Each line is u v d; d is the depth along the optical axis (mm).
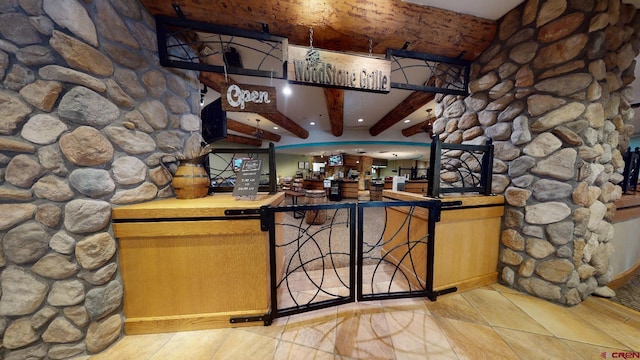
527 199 1513
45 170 938
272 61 2221
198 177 1489
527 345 1108
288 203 5324
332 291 1651
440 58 1800
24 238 913
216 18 1373
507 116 1612
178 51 1579
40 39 910
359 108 4250
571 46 1296
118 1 1158
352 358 1049
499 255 1709
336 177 8914
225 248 1228
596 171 1340
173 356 1067
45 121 932
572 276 1370
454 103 2107
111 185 1128
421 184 5059
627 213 1823
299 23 1407
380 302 1480
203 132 2334
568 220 1364
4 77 854
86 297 1031
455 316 1334
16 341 924
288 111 4547
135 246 1168
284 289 1682
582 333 1178
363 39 1559
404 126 6023
